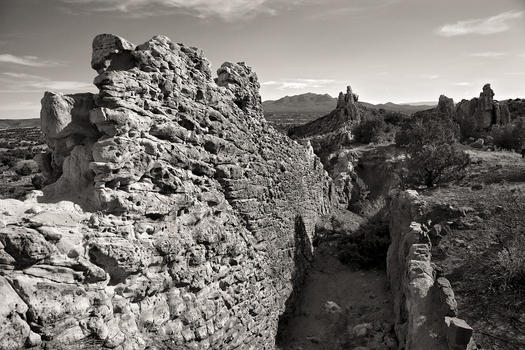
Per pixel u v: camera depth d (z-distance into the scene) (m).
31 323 3.97
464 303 8.41
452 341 6.00
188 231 6.68
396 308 10.16
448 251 11.00
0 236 4.01
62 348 4.18
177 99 7.00
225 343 7.26
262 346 9.07
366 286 13.05
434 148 19.45
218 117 8.31
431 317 7.10
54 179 6.25
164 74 6.71
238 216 8.88
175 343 5.84
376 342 9.41
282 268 11.50
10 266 4.04
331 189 24.41
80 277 4.57
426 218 12.77
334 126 49.16
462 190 16.67
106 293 4.90
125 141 5.58
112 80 5.67
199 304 6.60
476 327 7.51
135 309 5.34
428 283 8.05
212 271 7.24
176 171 6.64
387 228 16.02
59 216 4.80
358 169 33.97
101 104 5.66
